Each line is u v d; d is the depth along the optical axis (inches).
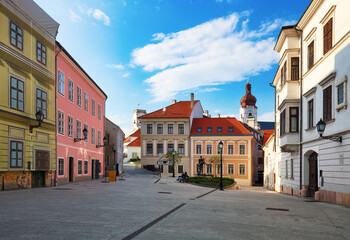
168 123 2203.5
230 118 2285.9
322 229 304.2
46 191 625.0
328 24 631.2
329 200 605.6
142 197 563.8
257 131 2871.6
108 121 1759.4
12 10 667.4
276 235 267.4
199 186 1093.8
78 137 1095.0
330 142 604.1
